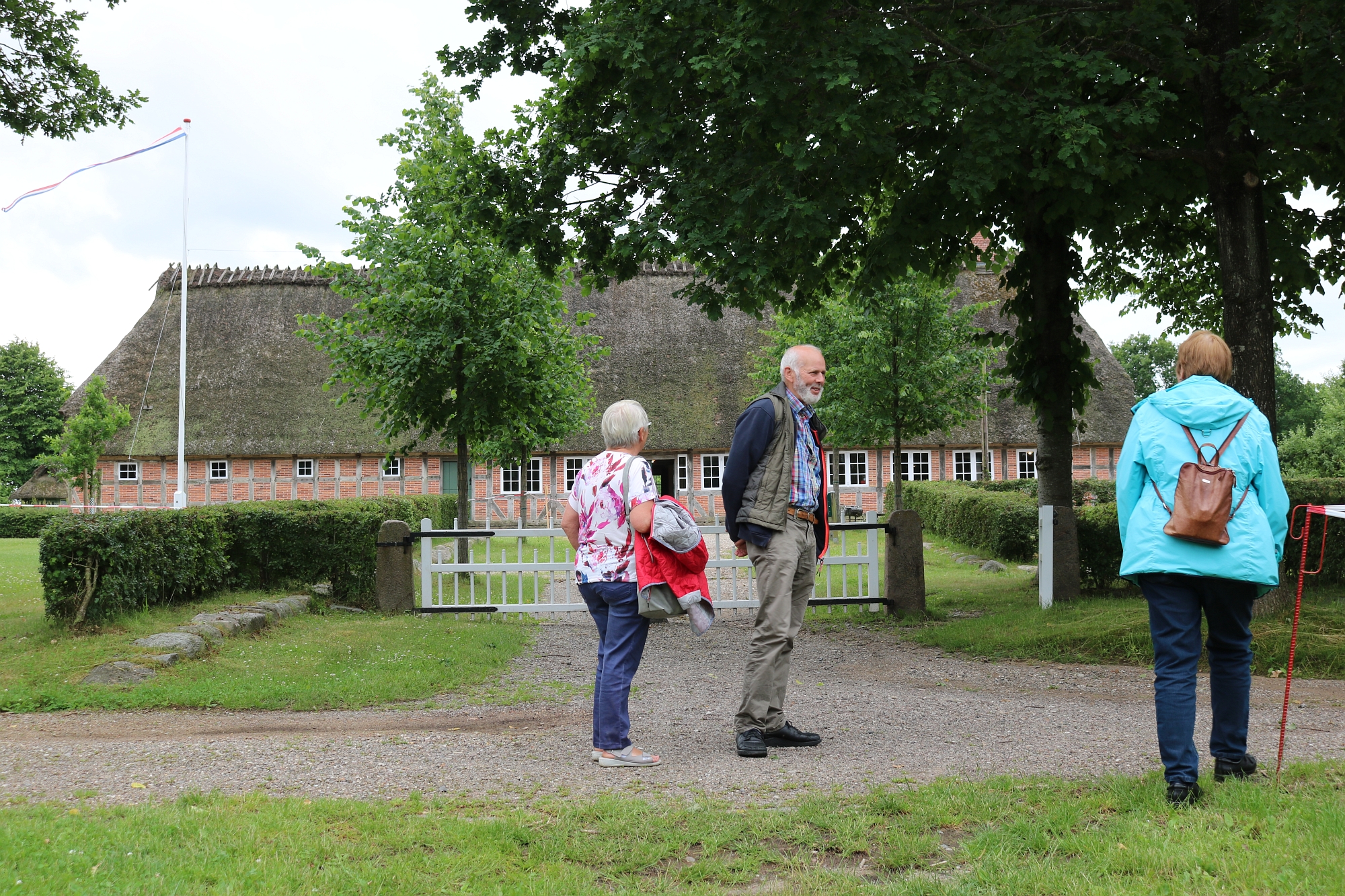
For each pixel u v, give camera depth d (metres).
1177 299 14.51
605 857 3.33
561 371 17.16
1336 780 3.93
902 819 3.68
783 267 10.12
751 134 8.78
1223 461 3.81
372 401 15.80
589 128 10.98
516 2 11.25
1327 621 7.85
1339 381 47.78
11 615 10.12
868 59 8.46
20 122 13.21
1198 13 9.07
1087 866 3.08
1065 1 9.12
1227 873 2.94
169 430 39.41
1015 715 5.87
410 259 15.06
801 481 5.18
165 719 6.16
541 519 36.59
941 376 23.06
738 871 3.24
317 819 3.69
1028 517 18.03
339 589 11.99
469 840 3.45
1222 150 8.94
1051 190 9.55
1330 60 8.24
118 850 3.18
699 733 5.54
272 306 43.66
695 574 4.68
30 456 57.28
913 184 10.21
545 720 6.12
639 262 10.78
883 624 10.49
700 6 8.99
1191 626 3.79
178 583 9.86
